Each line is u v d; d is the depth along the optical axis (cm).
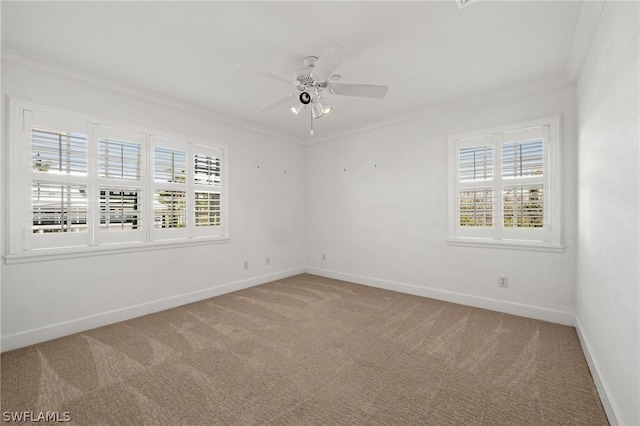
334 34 203
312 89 235
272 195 444
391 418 151
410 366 201
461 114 331
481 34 203
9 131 226
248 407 159
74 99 258
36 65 235
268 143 438
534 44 215
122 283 287
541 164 284
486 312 305
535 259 287
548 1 170
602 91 172
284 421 149
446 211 343
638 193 117
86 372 193
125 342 238
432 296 355
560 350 222
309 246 495
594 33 187
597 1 164
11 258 225
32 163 237
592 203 200
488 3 172
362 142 423
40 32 200
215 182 371
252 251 415
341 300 348
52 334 244
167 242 320
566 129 269
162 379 186
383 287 400
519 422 147
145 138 305
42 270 242
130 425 146
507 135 302
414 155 370
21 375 190
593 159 196
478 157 322
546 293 282
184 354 218
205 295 355
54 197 248
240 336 249
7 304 226
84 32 200
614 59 149
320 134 461
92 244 268
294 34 203
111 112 280
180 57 233
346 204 443
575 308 266
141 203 302
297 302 342
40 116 240
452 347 228
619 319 140
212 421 149
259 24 192
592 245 200
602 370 170
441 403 162
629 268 128
